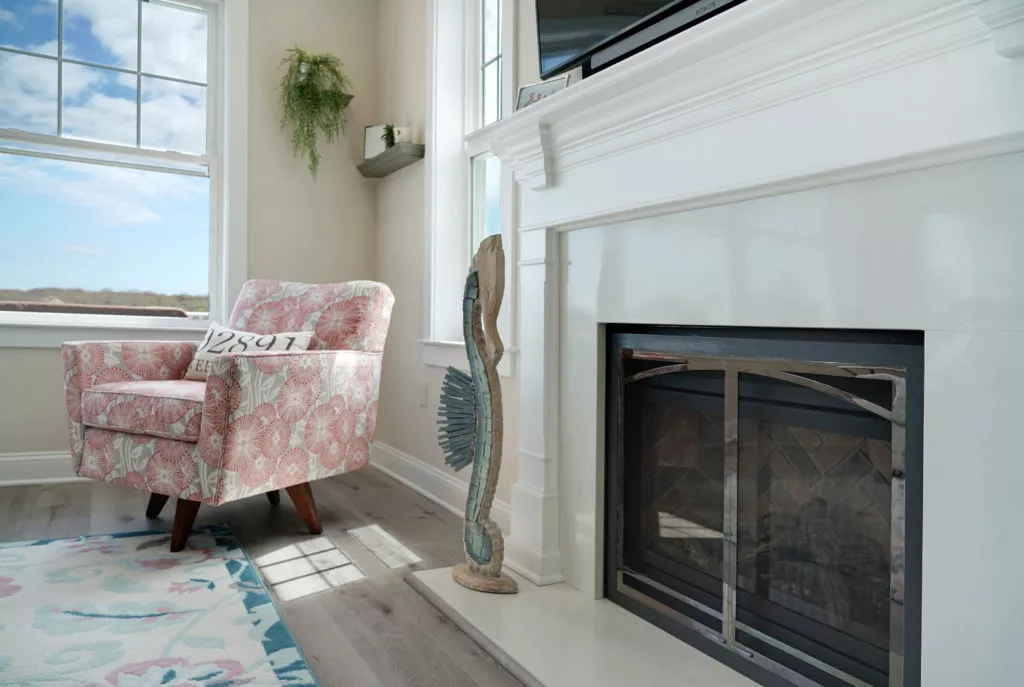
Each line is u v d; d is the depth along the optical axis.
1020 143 1.00
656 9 1.69
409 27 3.44
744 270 1.47
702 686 1.44
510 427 2.49
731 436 1.54
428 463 3.15
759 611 1.48
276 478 2.31
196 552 2.26
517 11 2.42
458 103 3.13
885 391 1.24
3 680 1.44
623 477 1.86
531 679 1.47
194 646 1.61
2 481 3.10
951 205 1.10
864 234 1.23
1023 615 1.00
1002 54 0.97
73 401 2.48
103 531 2.47
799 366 1.38
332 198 3.72
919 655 1.18
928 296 1.13
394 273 3.59
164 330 3.36
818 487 1.38
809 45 1.24
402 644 1.66
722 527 1.58
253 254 3.53
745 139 1.41
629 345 1.84
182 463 2.20
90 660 1.53
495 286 1.90
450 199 3.14
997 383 1.04
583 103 1.72
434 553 2.30
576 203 1.91
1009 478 1.02
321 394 2.44
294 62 3.53
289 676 1.48
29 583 1.97
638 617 1.79
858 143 1.20
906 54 1.12
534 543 2.05
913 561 1.19
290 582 2.04
